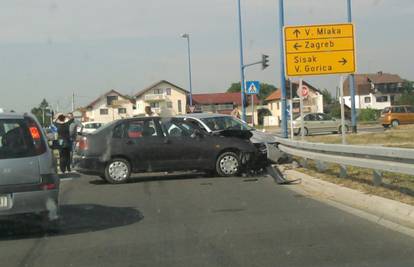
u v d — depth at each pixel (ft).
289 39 51.65
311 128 119.14
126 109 326.44
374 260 20.56
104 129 47.24
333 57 51.44
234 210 31.83
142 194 39.58
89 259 21.83
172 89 325.21
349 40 51.47
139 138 47.01
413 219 27.37
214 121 55.26
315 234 25.04
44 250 23.48
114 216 31.09
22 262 21.63
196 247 23.27
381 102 346.95
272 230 26.11
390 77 352.28
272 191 39.27
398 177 39.58
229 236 25.13
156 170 47.11
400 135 92.07
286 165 53.06
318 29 51.52
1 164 24.71
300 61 51.65
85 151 46.68
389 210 29.68
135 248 23.39
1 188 24.63
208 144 48.11
